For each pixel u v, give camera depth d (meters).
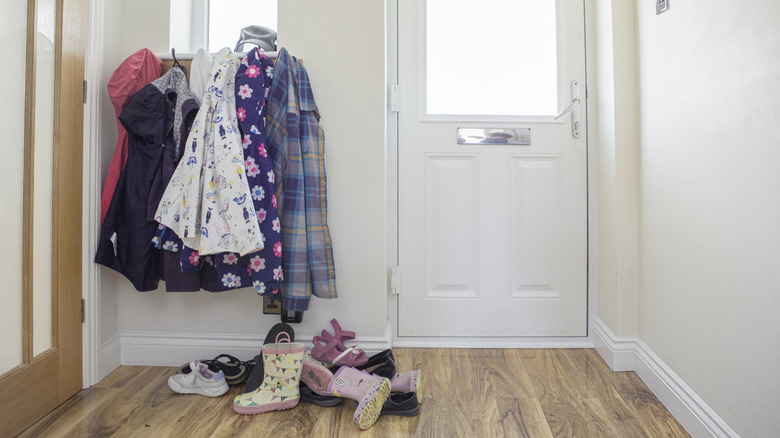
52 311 1.53
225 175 1.53
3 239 1.33
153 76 1.76
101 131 1.74
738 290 1.19
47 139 1.50
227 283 1.62
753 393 1.13
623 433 1.39
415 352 2.06
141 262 1.67
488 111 2.12
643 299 1.77
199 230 1.58
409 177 2.10
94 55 1.69
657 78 1.64
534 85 2.11
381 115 1.82
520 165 2.09
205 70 1.76
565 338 2.10
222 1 2.12
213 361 1.76
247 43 1.89
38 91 1.45
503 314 2.11
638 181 1.81
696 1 1.39
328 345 1.72
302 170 1.69
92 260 1.69
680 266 1.49
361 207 1.84
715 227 1.29
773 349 1.06
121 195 1.69
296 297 1.66
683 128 1.47
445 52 2.13
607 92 1.90
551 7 2.09
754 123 1.13
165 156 1.67
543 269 2.10
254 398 1.52
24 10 1.39
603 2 1.94
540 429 1.41
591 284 2.08
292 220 1.67
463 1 2.12
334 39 1.83
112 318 1.84
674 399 1.48
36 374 1.43
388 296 2.12
